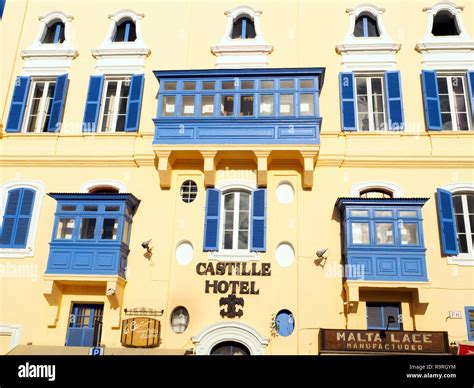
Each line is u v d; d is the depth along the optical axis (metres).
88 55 19.27
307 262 16.20
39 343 15.93
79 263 16.05
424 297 15.07
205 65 18.78
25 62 19.34
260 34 18.92
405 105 17.70
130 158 17.66
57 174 17.81
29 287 16.53
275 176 17.17
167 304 16.08
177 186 17.33
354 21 18.89
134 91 18.42
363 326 15.40
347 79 18.02
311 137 16.61
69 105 18.64
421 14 18.78
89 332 16.11
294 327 15.60
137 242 16.78
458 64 17.95
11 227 17.20
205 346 15.50
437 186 16.69
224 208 17.22
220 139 16.81
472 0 18.81
